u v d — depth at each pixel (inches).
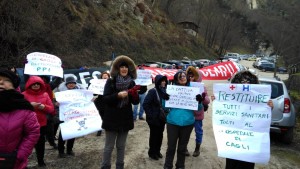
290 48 1724.9
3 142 121.4
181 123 201.3
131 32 1733.5
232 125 173.3
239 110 173.2
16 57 717.9
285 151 307.4
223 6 4822.8
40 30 893.2
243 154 167.9
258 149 167.3
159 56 1797.5
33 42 848.3
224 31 3432.6
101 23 1509.6
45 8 968.3
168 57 1895.9
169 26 2460.6
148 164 240.7
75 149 271.6
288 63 1772.9
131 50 1566.2
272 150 308.0
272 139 353.1
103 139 307.4
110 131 189.3
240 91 173.5
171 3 3056.1
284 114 318.0
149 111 243.8
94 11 1533.0
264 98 169.8
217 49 3459.6
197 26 3169.3
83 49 1194.6
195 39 2861.7
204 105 259.3
